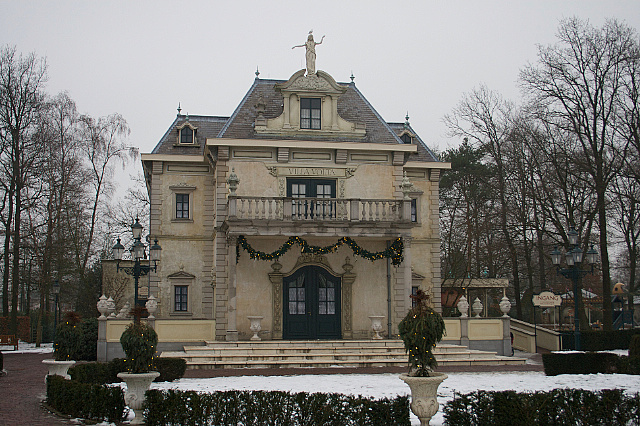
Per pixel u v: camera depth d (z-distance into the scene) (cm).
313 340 2925
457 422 1229
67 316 1975
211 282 3262
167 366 2002
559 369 2167
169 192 3347
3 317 4059
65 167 4397
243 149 3050
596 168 3581
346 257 3058
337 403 1238
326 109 3164
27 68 4153
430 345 1282
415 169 3541
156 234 3309
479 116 4556
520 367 2469
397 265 3002
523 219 4081
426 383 1236
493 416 1218
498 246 4316
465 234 4872
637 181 3566
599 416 1248
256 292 2978
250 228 2800
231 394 1273
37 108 4128
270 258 2878
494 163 4709
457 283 3941
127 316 2945
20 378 2270
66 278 4675
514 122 4397
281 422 1238
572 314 4844
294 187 3078
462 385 1892
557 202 4072
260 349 2650
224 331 2877
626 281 7456
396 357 2605
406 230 2933
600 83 3556
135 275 2517
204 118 3669
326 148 3084
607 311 3528
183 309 3294
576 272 2470
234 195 2808
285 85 3119
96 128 4772
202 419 1259
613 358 2184
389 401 1240
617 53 3519
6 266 4122
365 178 3136
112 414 1393
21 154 4131
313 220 2822
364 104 3375
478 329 2894
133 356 1391
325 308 3028
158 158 3322
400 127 3925
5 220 4131
